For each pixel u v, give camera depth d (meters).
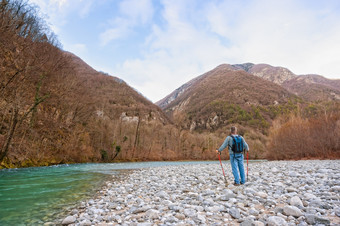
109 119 52.78
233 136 8.69
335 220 4.04
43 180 12.06
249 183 8.38
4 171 16.36
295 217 4.44
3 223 4.93
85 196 7.92
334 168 12.77
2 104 21.22
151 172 16.97
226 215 4.78
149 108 124.00
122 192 8.59
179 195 7.37
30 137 24.89
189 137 74.94
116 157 44.47
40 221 5.11
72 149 32.38
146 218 4.86
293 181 8.85
